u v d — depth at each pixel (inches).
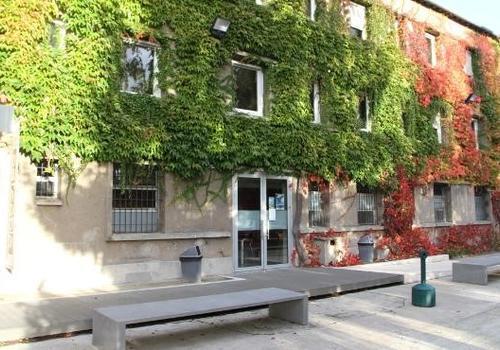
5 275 366.9
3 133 375.2
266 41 535.2
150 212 454.3
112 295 358.6
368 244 607.2
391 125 686.5
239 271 501.4
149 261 439.2
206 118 476.1
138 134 430.3
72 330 276.2
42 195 395.5
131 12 441.1
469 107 854.5
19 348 250.8
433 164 756.6
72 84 401.1
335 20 624.7
